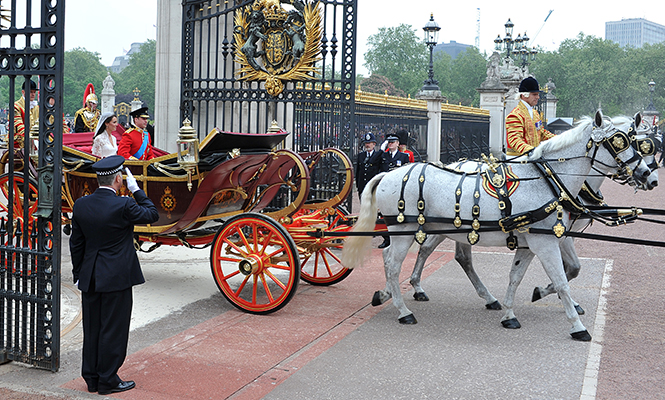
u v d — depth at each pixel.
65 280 8.43
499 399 4.80
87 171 7.68
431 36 22.56
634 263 9.97
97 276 4.71
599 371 5.36
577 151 6.31
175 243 7.88
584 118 6.45
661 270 9.44
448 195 6.58
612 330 6.49
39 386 4.93
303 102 10.52
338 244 7.88
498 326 6.62
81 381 5.04
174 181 7.28
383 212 6.98
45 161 5.11
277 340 6.11
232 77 11.69
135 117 8.29
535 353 5.80
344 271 8.10
